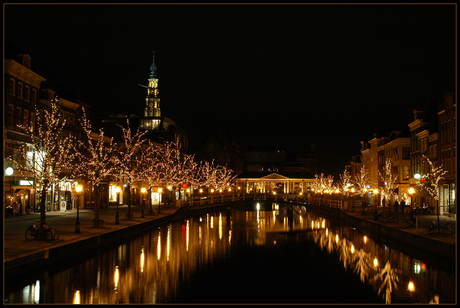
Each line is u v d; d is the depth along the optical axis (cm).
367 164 9756
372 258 2970
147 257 2852
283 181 11219
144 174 6500
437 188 4675
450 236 2989
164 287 2109
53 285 2023
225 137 13588
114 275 2288
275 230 4916
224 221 6169
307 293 2053
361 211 5516
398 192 7031
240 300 1919
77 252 2620
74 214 4866
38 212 4869
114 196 6956
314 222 6059
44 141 3534
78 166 5172
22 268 2058
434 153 5403
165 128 9638
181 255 3014
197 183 9975
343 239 4047
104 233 3058
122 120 9288
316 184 12712
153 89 14188
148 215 5153
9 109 4175
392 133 7700
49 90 4997
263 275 2436
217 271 2523
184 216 6494
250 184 11844
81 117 5809
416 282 2261
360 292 2073
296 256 3072
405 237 3331
